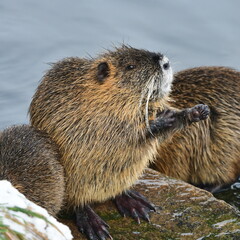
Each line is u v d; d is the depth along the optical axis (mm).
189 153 14164
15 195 8906
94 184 11438
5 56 20688
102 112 11453
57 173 10844
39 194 10484
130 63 11797
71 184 11391
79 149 11320
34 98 11992
